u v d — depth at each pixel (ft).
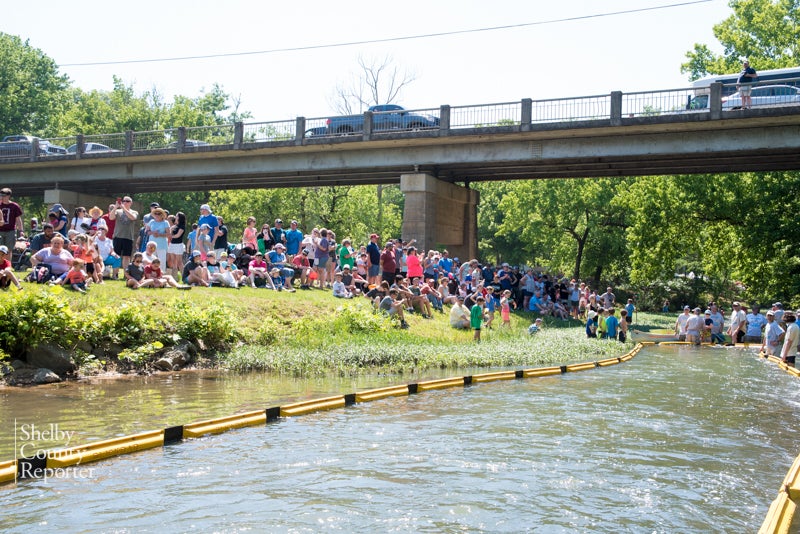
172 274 66.69
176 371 46.91
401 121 113.09
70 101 273.95
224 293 61.98
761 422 35.99
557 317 109.19
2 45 237.45
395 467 25.29
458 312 77.05
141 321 47.70
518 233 253.24
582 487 23.50
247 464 25.20
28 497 21.06
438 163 112.88
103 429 28.48
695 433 32.60
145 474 23.65
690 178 123.13
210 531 18.67
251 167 128.06
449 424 33.14
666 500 22.41
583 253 183.32
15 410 31.76
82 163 144.77
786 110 86.33
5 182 156.15
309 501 21.34
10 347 40.81
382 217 212.64
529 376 53.57
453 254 132.05
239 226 187.62
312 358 51.34
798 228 110.93
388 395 41.57
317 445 28.32
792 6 148.36
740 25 151.43
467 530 19.33
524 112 101.81
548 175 125.70
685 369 61.72
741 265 126.82
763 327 95.09
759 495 23.24
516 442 29.66
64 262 52.90
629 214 172.76
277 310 62.44
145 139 138.72
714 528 20.06
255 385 42.09
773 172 116.26
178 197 215.31
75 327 43.68
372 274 78.74
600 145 101.96
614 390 46.37
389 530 19.12
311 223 183.42
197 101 302.25
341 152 120.26
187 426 29.27
